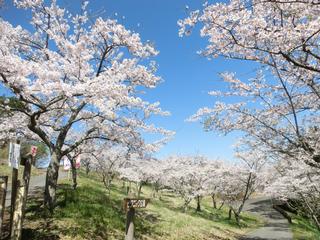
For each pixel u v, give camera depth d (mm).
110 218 15539
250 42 7625
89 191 20656
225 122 10602
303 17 6922
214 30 7492
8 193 18953
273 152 10000
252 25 7023
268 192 29734
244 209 51375
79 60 10617
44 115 14094
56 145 13820
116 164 33281
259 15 7164
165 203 36344
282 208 49344
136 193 36188
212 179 36469
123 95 10805
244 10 6895
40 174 33156
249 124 10148
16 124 13453
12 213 8406
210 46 8016
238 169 35812
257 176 33719
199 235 19641
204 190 35812
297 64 6574
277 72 8352
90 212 14953
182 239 17281
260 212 48594
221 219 34062
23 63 8578
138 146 16078
